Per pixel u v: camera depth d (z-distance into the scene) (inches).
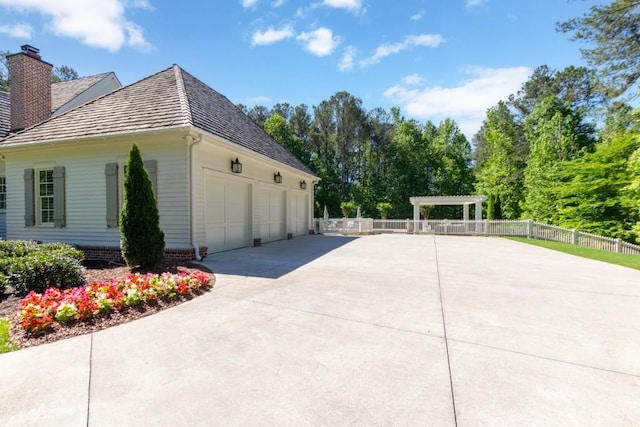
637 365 121.8
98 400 97.1
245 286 239.0
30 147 391.9
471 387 105.6
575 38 561.9
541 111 1083.9
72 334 148.6
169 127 327.9
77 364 120.1
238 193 460.4
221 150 401.7
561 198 802.2
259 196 515.2
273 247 489.7
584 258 403.9
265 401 97.0
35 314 148.9
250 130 585.3
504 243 609.9
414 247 524.4
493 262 366.0
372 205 1499.8
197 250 347.9
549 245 571.8
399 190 1496.1
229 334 149.3
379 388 104.5
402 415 90.5
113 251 368.5
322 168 1498.5
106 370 115.6
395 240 656.4
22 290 210.4
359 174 1679.4
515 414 91.3
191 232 348.5
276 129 1395.2
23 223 414.6
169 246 353.4
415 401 97.4
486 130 1483.8
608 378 112.1
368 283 252.5
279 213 614.9
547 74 1232.8
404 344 139.3
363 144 1653.5
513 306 195.3
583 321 169.6
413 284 250.5
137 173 281.3
